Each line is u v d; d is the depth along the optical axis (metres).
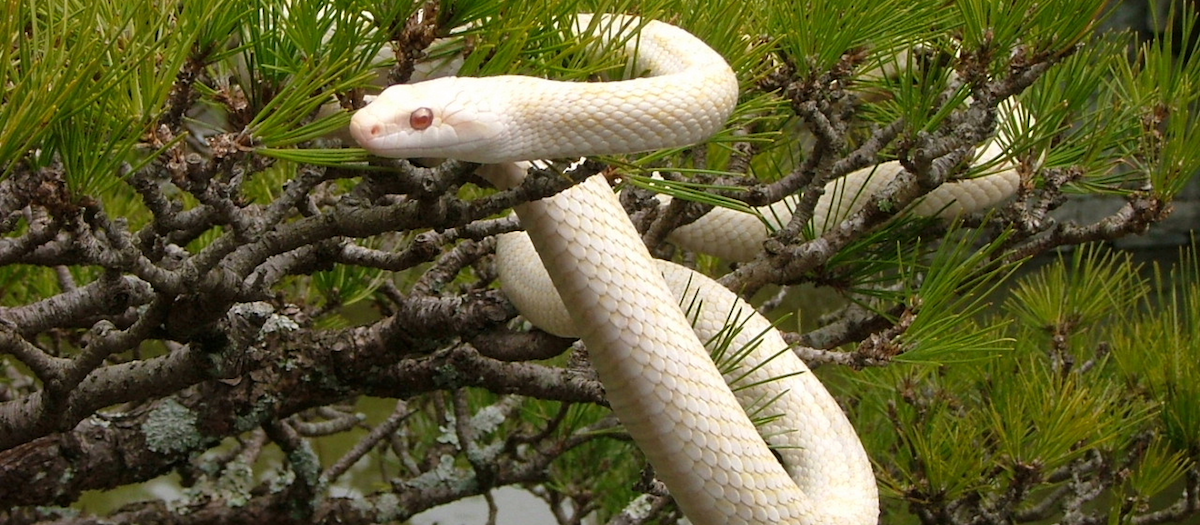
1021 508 1.10
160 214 0.71
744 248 0.96
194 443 0.88
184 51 0.67
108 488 0.88
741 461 0.82
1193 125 0.88
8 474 0.86
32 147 0.66
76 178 0.68
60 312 0.77
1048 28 0.81
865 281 0.90
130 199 1.03
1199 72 0.92
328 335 0.89
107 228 0.70
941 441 0.94
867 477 0.88
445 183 0.73
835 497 0.87
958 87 0.84
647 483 0.93
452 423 1.06
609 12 0.81
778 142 0.92
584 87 0.75
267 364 0.89
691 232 0.95
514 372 0.90
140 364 0.82
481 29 0.71
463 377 0.89
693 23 0.82
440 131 0.73
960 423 0.97
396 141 0.72
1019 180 0.92
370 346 0.88
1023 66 0.82
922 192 0.85
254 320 0.81
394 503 0.98
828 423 0.89
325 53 0.72
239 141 0.70
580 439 1.01
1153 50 0.92
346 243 0.81
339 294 0.99
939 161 0.84
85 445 0.87
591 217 0.81
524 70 0.74
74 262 0.76
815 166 0.85
